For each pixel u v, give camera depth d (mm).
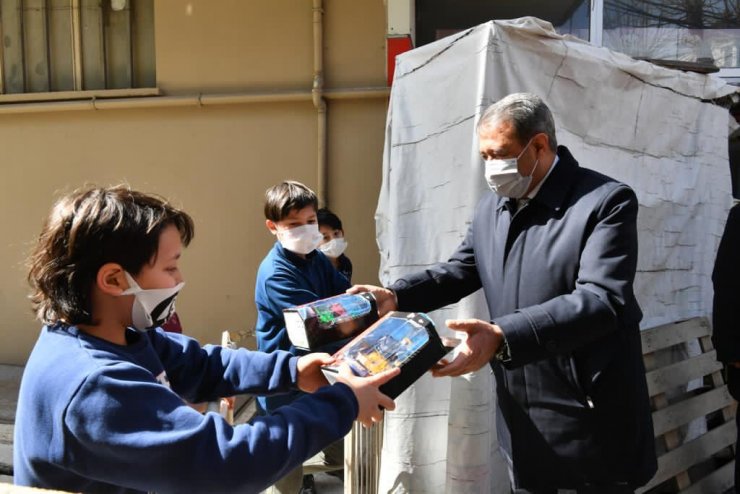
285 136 4270
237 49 4270
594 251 1507
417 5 4324
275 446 911
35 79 4645
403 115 2510
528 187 1652
